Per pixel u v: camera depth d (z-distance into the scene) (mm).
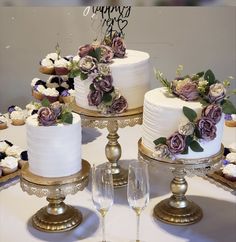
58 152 1204
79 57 1477
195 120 1182
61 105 1245
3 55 2721
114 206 1387
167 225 1284
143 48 2717
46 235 1244
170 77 2773
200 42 2689
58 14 2625
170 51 2719
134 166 1109
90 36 2660
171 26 2662
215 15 2621
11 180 1546
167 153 1195
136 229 1243
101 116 1420
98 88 1393
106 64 1412
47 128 1182
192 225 1283
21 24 2648
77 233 1249
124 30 2672
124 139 1914
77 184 1228
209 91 1204
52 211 1292
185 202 1338
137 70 1447
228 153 1603
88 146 1836
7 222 1311
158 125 1227
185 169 1210
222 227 1272
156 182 1541
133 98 1466
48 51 2707
